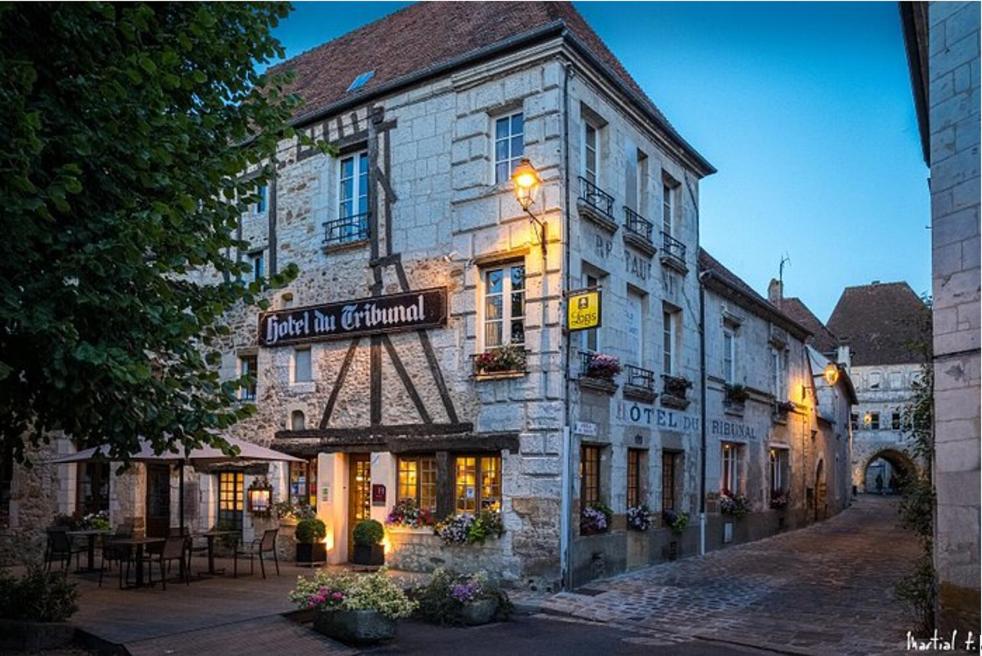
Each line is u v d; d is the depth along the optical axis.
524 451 11.30
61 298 5.77
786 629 8.83
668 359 15.05
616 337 12.77
